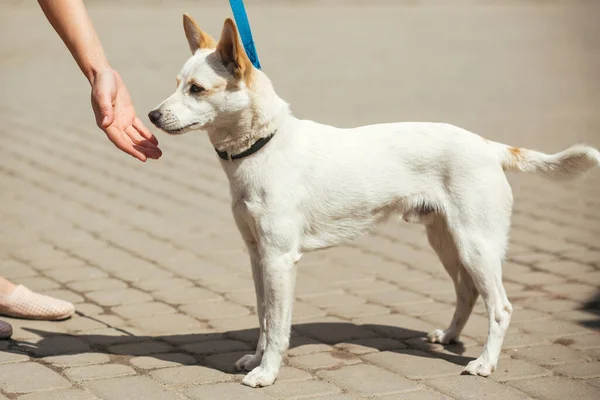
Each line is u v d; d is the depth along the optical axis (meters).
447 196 5.17
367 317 6.19
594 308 6.31
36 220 8.52
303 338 5.76
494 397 4.76
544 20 22.80
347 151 5.11
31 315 6.02
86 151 11.23
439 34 20.47
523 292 6.68
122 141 4.98
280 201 4.91
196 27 5.27
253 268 5.21
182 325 6.00
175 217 8.73
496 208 5.12
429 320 6.12
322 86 14.62
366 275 7.15
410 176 5.18
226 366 5.25
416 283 6.95
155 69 15.92
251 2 25.03
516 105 13.44
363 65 16.67
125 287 6.79
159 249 7.76
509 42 19.50
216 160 11.00
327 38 19.61
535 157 5.26
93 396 4.73
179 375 5.07
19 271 7.10
